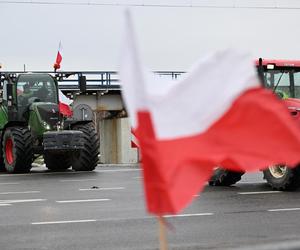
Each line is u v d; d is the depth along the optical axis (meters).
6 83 32.97
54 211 17.00
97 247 11.83
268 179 21.69
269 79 23.05
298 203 17.94
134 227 14.11
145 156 4.45
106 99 72.19
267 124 4.54
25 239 12.77
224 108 4.54
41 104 31.92
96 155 32.41
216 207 17.20
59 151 30.92
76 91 68.00
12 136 31.58
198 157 4.49
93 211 16.86
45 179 27.72
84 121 32.97
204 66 4.54
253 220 14.86
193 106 4.54
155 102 4.48
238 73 4.55
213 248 11.48
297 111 20.23
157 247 11.74
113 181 26.31
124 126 70.25
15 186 24.56
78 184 25.03
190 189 4.48
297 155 4.51
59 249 11.68
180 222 14.66
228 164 4.52
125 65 4.32
